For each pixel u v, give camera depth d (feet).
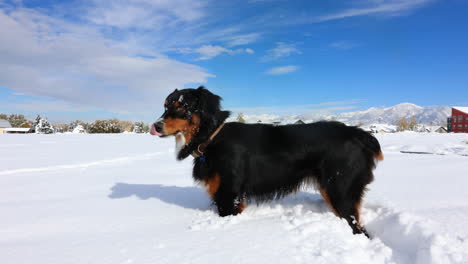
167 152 11.83
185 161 9.18
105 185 5.29
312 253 2.10
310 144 3.21
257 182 3.34
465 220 2.79
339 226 2.69
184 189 4.84
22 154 10.78
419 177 5.38
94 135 26.78
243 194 3.33
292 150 3.25
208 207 3.64
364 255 2.18
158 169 7.47
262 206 3.59
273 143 3.31
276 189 3.40
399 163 7.41
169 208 3.60
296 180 3.36
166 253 2.11
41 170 7.36
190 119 3.30
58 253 2.18
